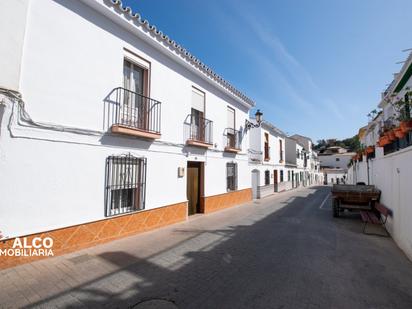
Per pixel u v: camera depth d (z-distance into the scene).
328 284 4.20
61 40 5.12
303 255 5.64
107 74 6.12
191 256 5.39
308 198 18.41
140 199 7.07
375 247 6.39
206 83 10.75
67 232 5.14
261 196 18.27
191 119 9.78
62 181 5.07
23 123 4.46
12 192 4.30
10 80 4.25
